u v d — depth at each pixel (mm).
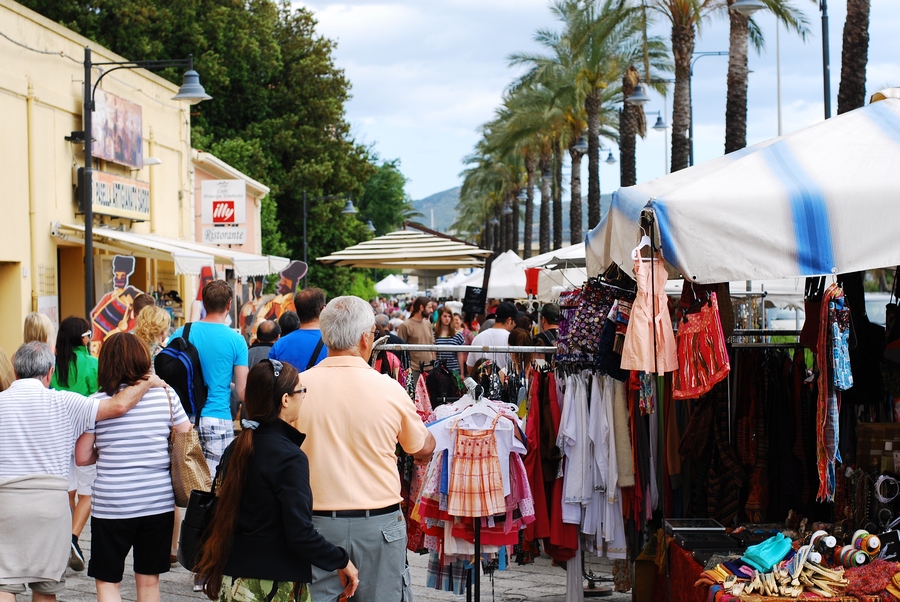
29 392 5035
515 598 6363
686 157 22094
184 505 5133
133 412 5000
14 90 15258
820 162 4648
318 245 43719
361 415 4117
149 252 18719
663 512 5293
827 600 4320
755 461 6191
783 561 4656
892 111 5117
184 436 5105
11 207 15250
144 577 5082
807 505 6133
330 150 43562
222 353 6578
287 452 3727
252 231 32656
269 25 41719
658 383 5586
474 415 5250
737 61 18578
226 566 3711
